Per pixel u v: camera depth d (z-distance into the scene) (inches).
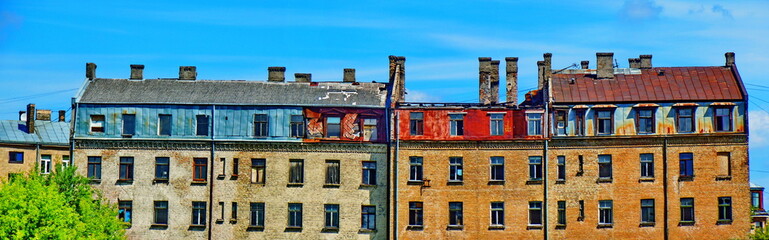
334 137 3587.6
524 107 3587.6
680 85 3651.6
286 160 3582.7
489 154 3570.4
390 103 3580.2
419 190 3543.3
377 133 3595.0
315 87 3735.2
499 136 3572.8
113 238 3425.2
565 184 3553.2
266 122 3597.4
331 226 3563.0
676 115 3575.3
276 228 3555.6
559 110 3580.2
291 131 3595.0
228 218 3558.1
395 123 3570.4
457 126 3582.7
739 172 3563.0
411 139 3555.6
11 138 4124.0
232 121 3595.0
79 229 3260.3
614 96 3609.7
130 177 3587.6
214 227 3553.2
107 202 3570.4
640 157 3565.5
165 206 3570.4
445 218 3535.9
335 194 3563.0
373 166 3577.8
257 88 3715.6
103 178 3585.1
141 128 3597.4
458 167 3570.4
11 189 3294.8
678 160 3563.0
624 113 3575.3
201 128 3602.4
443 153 3563.0
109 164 3590.1
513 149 3570.4
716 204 3555.6
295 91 3700.8
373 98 3666.3
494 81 3786.9
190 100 3629.4
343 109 3599.9
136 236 3558.1
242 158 3582.7
